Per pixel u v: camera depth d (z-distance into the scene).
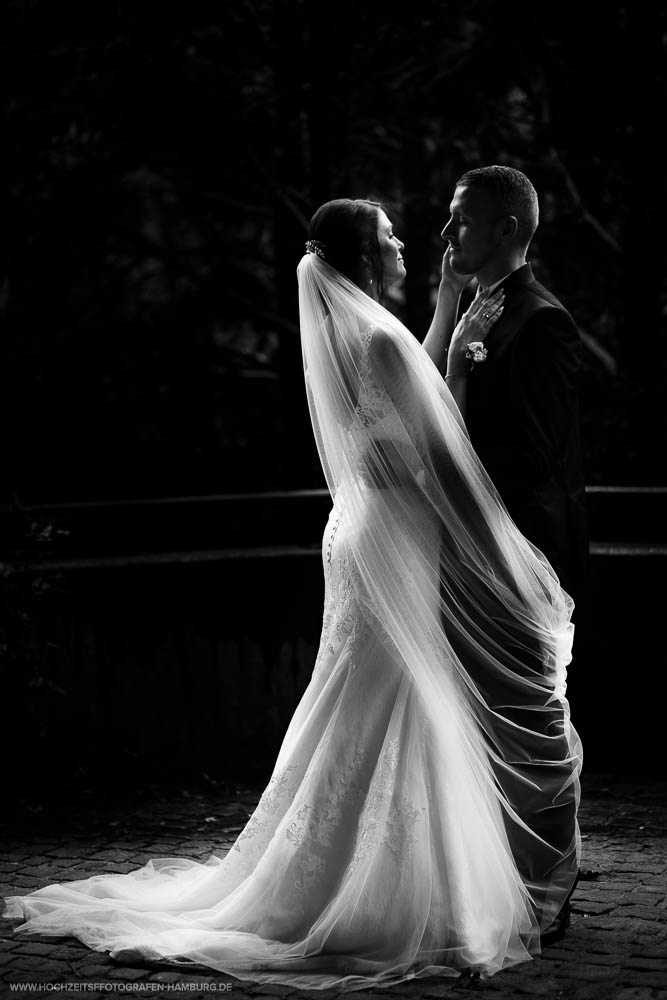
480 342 3.79
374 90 9.12
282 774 3.90
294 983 3.44
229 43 8.99
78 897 4.05
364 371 3.78
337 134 9.15
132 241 10.52
